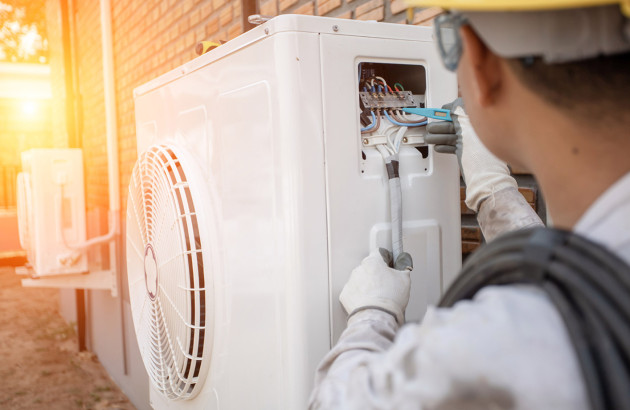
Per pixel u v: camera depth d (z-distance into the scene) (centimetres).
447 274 126
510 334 44
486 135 59
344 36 112
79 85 557
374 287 96
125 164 411
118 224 409
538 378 42
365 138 116
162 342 164
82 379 471
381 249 112
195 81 143
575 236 46
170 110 160
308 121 107
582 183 50
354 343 76
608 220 46
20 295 803
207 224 135
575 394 42
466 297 56
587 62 47
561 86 48
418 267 122
